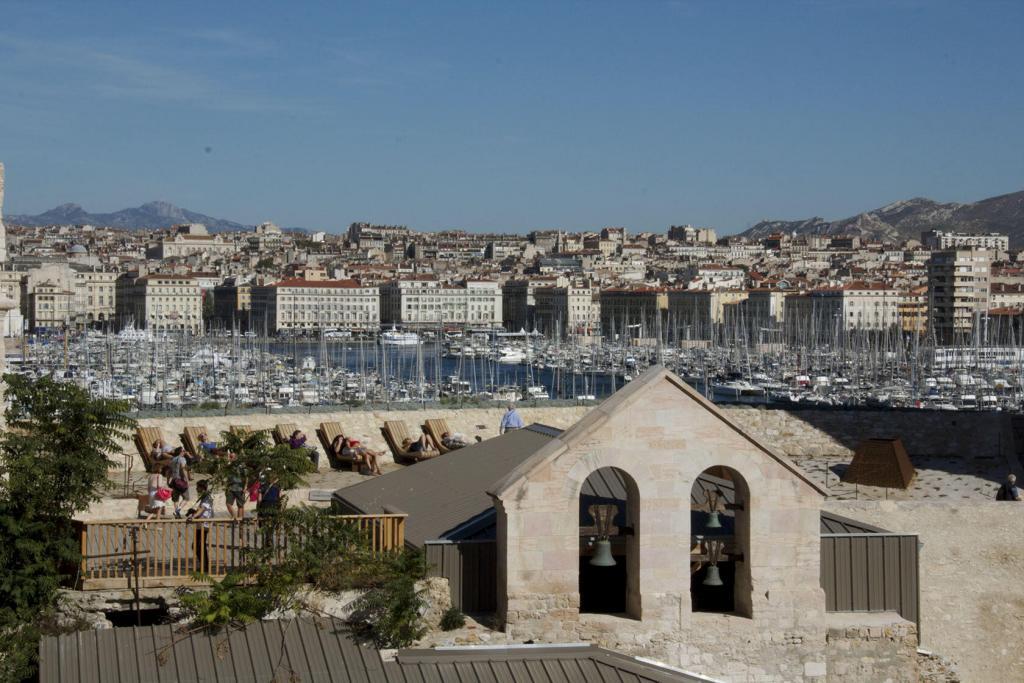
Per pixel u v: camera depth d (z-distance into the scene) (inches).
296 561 1100.5
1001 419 2805.1
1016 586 1664.6
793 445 2797.7
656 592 1109.7
